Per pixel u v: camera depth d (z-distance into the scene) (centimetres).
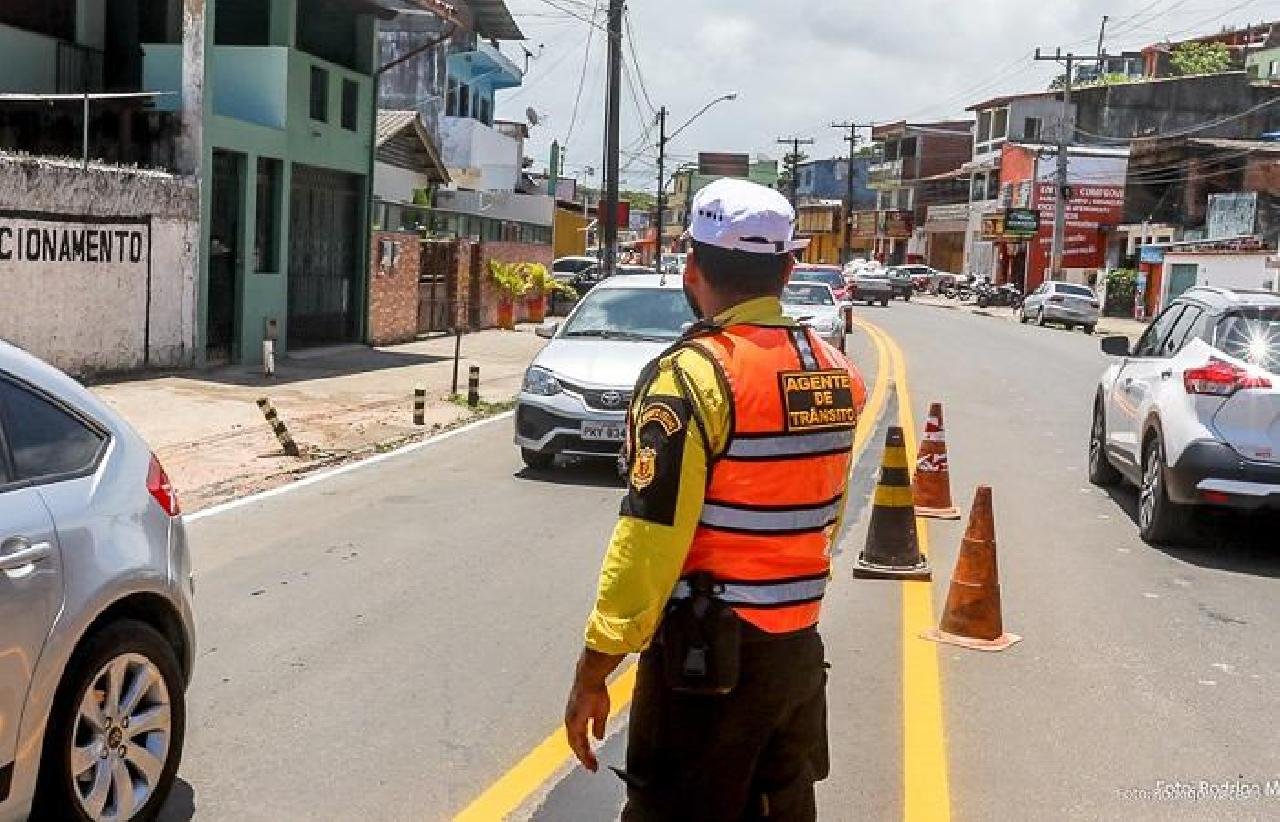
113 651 413
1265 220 4478
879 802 482
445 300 2806
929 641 678
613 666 291
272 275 1986
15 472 397
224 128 1809
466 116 4038
